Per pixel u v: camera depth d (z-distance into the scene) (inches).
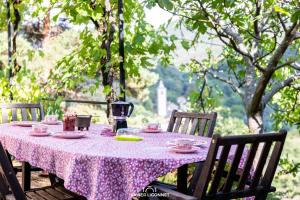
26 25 313.1
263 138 77.0
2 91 191.6
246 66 177.9
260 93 157.2
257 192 81.7
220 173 74.3
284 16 157.2
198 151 87.2
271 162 82.7
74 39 445.4
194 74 203.5
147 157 77.8
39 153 94.9
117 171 77.8
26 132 116.8
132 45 169.3
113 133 111.6
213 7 144.6
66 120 116.0
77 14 171.9
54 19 177.2
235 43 150.2
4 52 360.5
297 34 141.2
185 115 127.7
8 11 197.0
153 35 155.8
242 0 157.8
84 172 79.9
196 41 160.4
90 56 185.6
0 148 74.9
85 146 90.0
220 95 197.3
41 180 164.4
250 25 170.7
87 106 423.5
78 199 93.7
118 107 114.3
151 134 116.7
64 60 195.3
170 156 79.9
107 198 76.7
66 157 82.6
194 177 82.7
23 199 76.8
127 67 179.3
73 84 186.4
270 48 185.3
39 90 197.3
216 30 145.3
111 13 168.4
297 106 219.1
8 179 75.5
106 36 179.2
